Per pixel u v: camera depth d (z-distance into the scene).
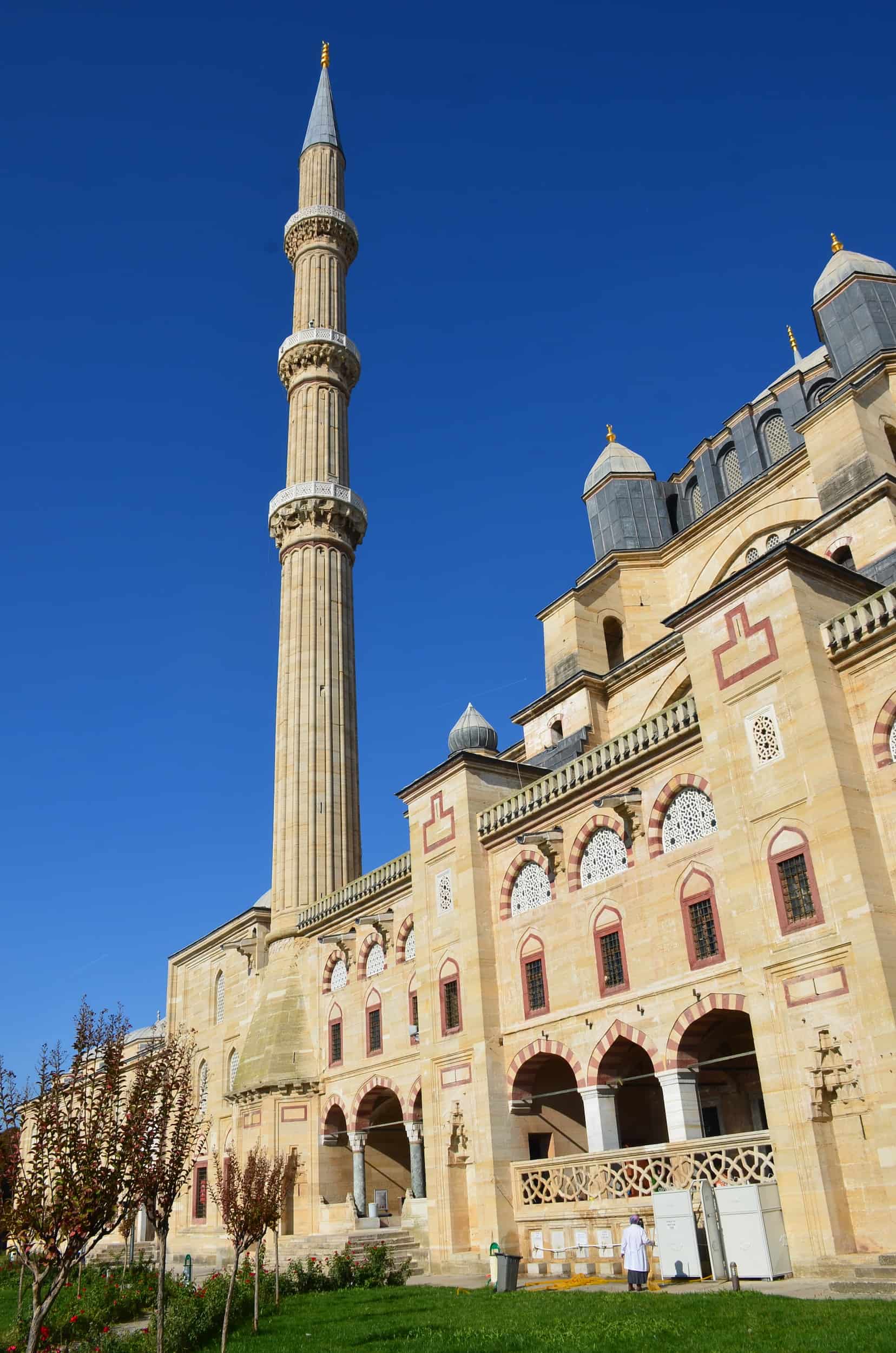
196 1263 44.31
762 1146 23.19
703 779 27.27
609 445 49.81
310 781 51.47
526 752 43.38
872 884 22.08
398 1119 42.84
